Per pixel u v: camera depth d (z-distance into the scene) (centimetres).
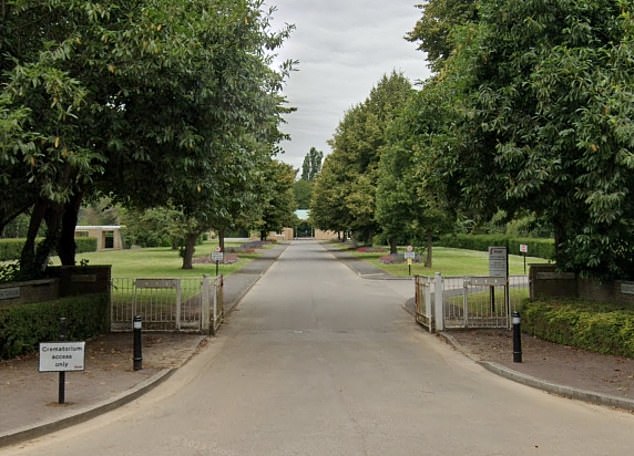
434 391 848
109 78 1033
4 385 842
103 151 1110
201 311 1376
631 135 942
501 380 926
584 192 1068
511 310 1480
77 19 1005
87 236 6675
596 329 1093
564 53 1080
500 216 1770
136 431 662
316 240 11900
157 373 942
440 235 3575
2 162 905
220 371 995
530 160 1101
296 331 1440
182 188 1298
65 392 806
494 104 1184
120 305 1578
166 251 6144
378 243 7081
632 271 1241
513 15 1195
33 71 884
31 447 611
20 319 1030
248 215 3284
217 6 1150
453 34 1398
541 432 654
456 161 1287
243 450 591
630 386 834
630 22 1082
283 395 821
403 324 1555
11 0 984
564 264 1354
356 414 723
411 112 1606
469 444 610
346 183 4797
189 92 1092
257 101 1239
